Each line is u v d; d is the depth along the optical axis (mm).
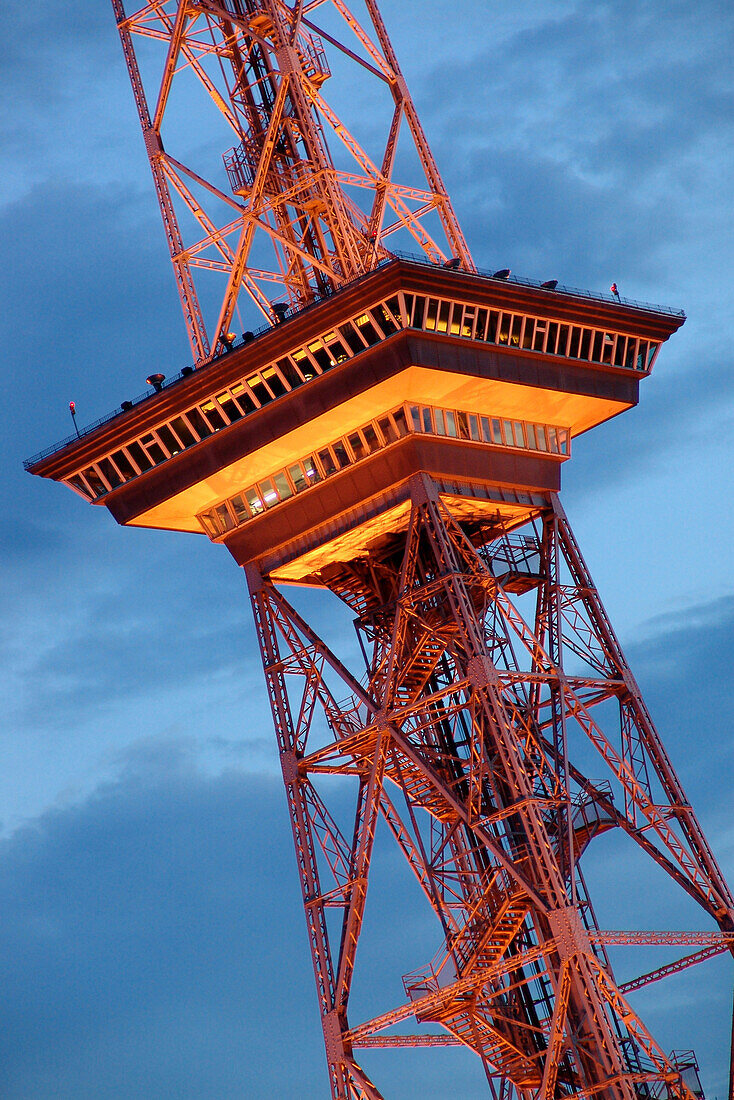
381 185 133500
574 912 114500
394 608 125000
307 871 123188
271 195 135125
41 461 128500
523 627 125750
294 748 125375
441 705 129125
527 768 122812
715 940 122750
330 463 123938
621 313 128000
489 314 121312
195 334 132750
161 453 126250
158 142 136500
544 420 129750
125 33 140500
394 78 139000
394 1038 120938
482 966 121688
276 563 127438
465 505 125875
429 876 122562
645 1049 115500
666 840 126188
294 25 135000
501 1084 123000
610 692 129000
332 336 118875
